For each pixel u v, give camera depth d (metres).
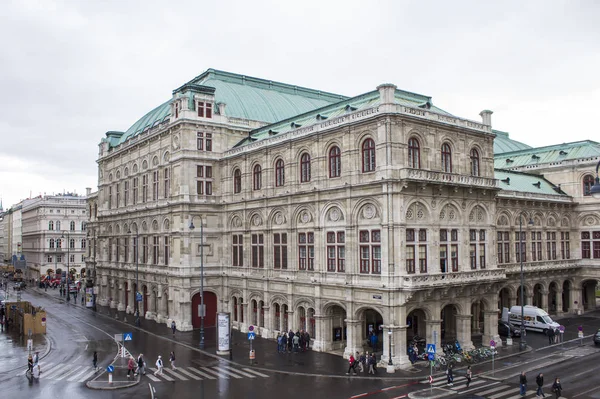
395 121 43.56
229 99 71.44
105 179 87.44
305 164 52.34
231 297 62.41
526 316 58.53
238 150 62.00
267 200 56.34
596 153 72.12
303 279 51.47
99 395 35.78
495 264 50.94
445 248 46.75
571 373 39.75
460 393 34.81
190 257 62.03
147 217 71.75
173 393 36.03
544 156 78.88
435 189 45.72
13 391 37.06
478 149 51.31
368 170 45.41
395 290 42.03
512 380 38.16
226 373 41.50
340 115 49.47
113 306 82.50
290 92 82.69
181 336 57.75
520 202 65.38
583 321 64.50
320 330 49.19
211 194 64.38
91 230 98.69
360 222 45.81
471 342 48.00
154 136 69.06
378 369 41.84
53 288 121.06
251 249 59.50
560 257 70.50
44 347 53.28
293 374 40.78
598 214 69.75
